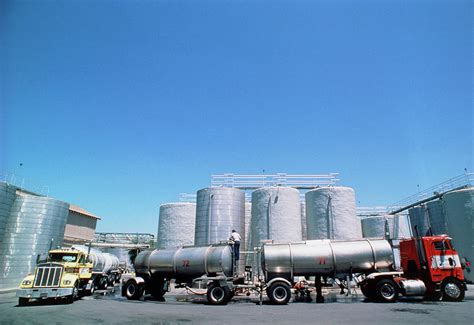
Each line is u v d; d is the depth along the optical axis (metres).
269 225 28.70
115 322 11.47
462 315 12.30
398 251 19.84
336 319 11.62
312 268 18.05
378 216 37.06
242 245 30.00
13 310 14.77
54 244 29.41
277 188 29.88
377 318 11.73
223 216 29.62
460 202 27.28
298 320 11.52
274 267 18.06
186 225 34.97
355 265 17.94
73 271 19.58
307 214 31.19
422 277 18.08
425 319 11.45
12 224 27.41
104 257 28.47
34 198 28.98
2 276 25.95
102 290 26.02
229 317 12.41
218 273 18.30
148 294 21.91
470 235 26.22
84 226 50.19
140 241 52.53
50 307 15.84
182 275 19.39
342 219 28.84
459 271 17.58
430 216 31.38
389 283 17.02
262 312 13.71
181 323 11.18
